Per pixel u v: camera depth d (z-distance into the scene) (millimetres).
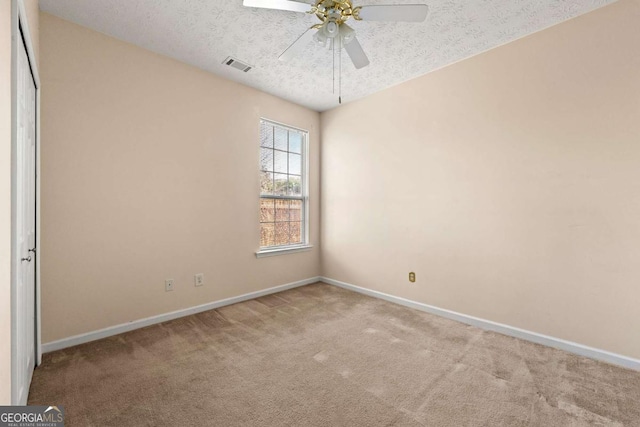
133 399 1646
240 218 3330
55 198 2156
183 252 2863
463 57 2732
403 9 1704
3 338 1056
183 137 2844
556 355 2156
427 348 2273
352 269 3814
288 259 3855
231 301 3254
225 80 3166
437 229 2980
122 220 2479
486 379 1863
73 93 2230
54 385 1751
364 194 3664
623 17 1966
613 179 2023
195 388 1755
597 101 2074
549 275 2301
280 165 3838
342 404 1625
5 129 1067
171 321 2756
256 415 1534
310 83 3295
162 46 2564
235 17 2186
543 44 2301
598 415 1538
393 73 3045
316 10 1775
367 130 3621
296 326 2684
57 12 2119
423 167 3084
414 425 1471
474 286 2721
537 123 2342
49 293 2141
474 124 2699
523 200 2422
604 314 2070
